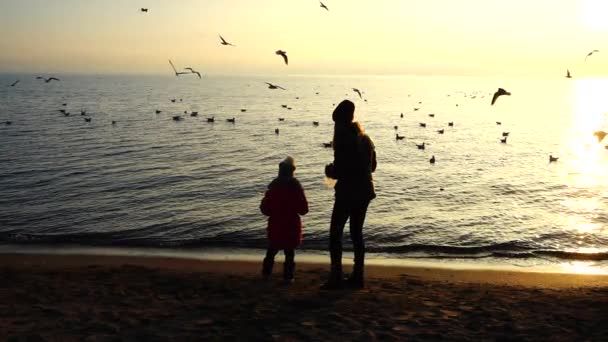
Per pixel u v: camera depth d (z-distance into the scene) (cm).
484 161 4900
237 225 2291
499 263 1647
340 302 778
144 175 3738
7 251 1717
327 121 9419
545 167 4569
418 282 1023
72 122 8369
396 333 645
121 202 2798
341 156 754
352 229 816
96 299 832
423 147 5778
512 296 886
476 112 12888
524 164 4741
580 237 2123
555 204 2911
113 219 2406
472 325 683
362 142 754
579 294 930
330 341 614
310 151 5450
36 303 807
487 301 830
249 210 2609
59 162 4288
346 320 688
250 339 621
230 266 1423
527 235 2159
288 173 918
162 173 3834
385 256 1723
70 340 616
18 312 741
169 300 820
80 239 1983
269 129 7850
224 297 836
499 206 2836
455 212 2652
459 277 1305
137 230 2183
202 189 3222
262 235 2084
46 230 2178
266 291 871
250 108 12975
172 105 13575
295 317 704
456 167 4469
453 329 664
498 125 9169
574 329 675
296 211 923
